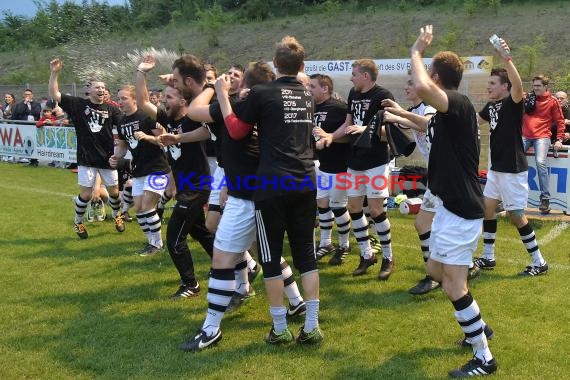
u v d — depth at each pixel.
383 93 5.42
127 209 8.30
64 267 6.12
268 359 3.91
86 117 7.12
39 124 14.47
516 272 5.70
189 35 31.94
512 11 24.14
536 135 8.10
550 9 23.42
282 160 3.85
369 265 5.79
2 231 7.67
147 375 3.70
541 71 18.91
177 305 4.97
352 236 7.36
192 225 5.14
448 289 3.70
